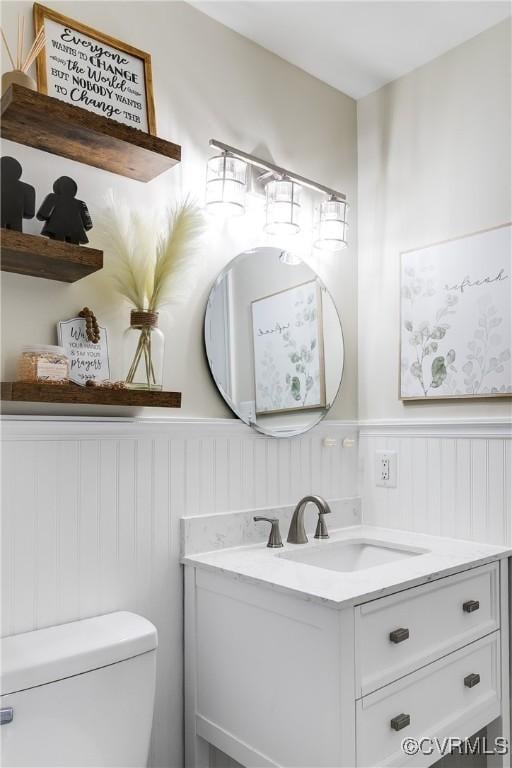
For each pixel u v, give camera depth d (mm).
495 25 1948
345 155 2328
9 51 1417
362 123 2363
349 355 2291
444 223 2068
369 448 2246
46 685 1260
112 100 1644
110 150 1510
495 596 1790
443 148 2086
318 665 1346
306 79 2209
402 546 1910
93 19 1641
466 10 1880
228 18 1928
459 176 2035
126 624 1475
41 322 1484
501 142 1927
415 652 1500
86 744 1312
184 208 1641
